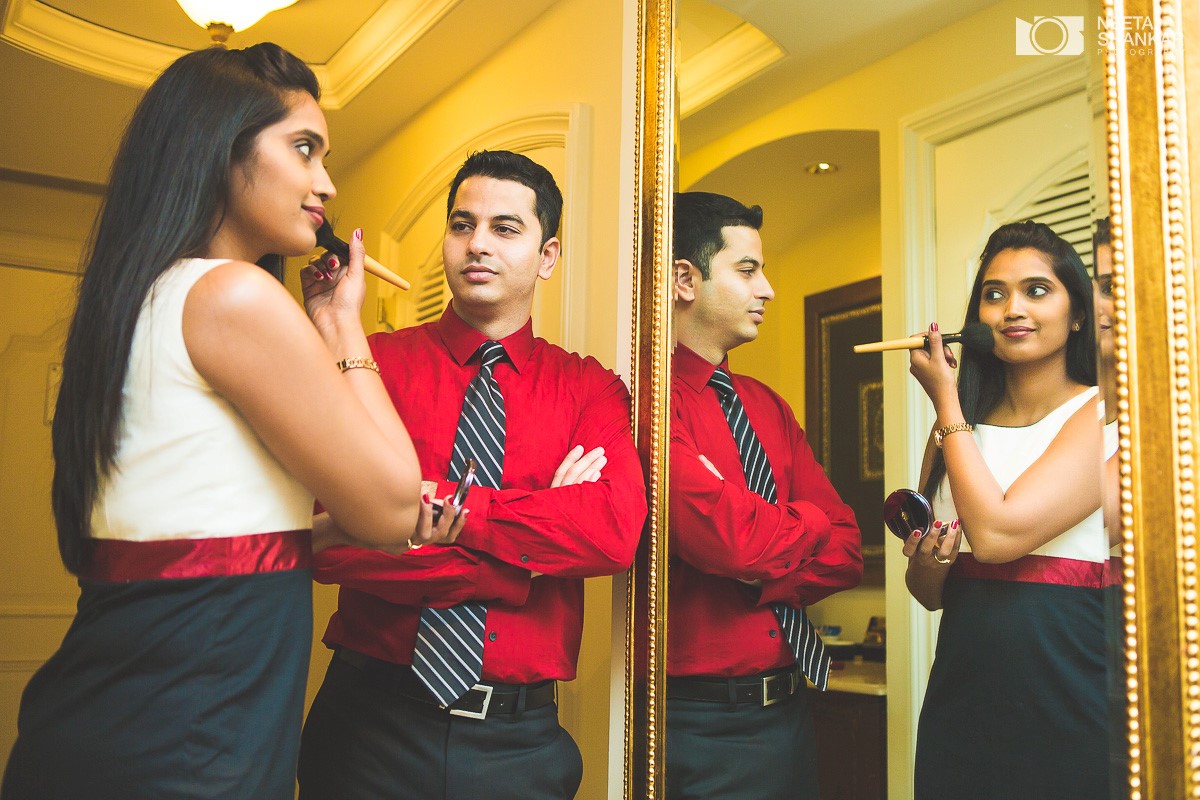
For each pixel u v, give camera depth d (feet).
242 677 3.33
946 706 4.43
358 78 10.88
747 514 5.47
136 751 3.14
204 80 3.63
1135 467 3.68
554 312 7.98
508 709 5.12
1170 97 3.78
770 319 5.51
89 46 10.72
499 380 5.68
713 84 6.01
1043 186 4.25
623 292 6.79
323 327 4.13
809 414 5.25
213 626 3.28
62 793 3.14
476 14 9.23
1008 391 4.32
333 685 5.33
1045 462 4.13
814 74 5.44
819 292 5.27
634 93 6.96
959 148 4.66
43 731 3.22
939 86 4.79
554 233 6.05
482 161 5.86
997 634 4.25
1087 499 3.96
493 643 5.09
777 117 5.61
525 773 5.09
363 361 4.03
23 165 13.32
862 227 5.11
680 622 5.75
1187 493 3.59
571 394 5.78
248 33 10.70
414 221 11.32
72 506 3.40
